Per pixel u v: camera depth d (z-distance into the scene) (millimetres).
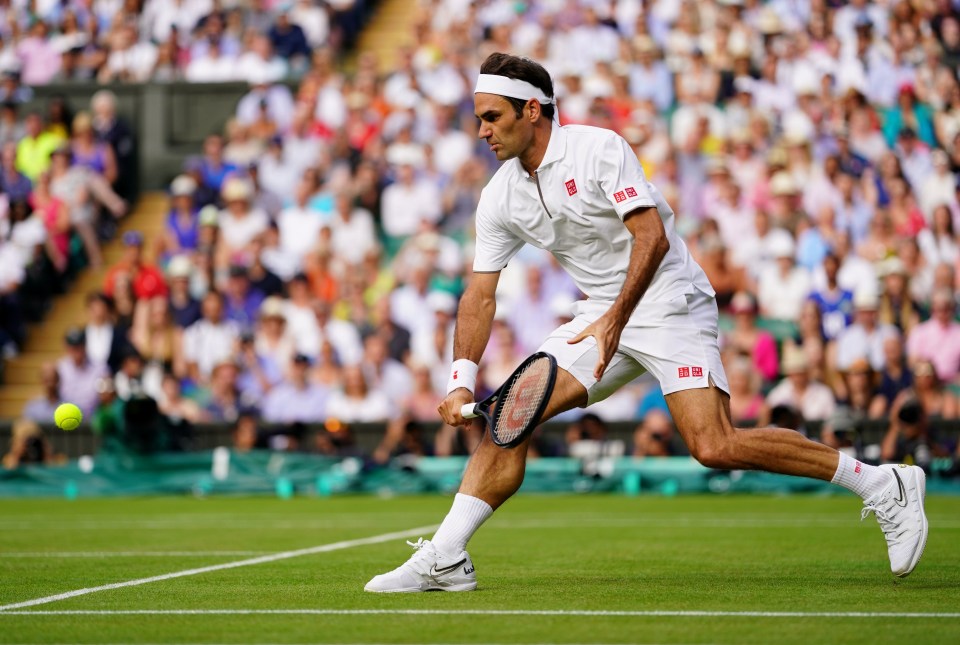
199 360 54062
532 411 16359
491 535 28016
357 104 61844
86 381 52531
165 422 47375
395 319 54156
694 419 17188
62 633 13836
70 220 60875
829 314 51125
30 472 46750
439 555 17281
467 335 18156
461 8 66250
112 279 56375
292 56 67250
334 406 50281
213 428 49188
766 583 18203
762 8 62625
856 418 42781
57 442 51219
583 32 63781
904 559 17297
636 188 16797
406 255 56156
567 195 17344
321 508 38562
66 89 65125
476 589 17594
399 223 58625
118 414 46719
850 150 56750
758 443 17078
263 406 51250
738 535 27641
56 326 59281
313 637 13414
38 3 70375
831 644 12773
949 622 14172
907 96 57844
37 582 19078
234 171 61562
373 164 59562
